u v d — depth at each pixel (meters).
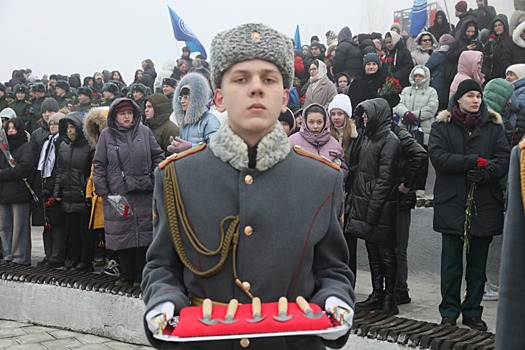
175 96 5.19
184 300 1.71
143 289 1.82
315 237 1.78
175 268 1.86
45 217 6.31
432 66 7.06
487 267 5.55
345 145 4.93
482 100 4.30
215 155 1.81
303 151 1.88
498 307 1.82
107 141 5.09
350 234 4.76
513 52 6.90
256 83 1.72
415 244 6.07
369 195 4.53
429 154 4.37
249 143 1.80
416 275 6.06
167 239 1.84
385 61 7.12
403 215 5.05
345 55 8.00
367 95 6.52
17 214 6.50
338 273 1.82
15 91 9.35
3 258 6.90
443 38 7.43
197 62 9.48
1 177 6.34
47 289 5.33
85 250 6.05
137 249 5.04
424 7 9.77
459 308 4.36
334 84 7.74
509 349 1.76
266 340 1.75
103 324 5.01
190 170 1.83
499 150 4.27
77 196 5.96
